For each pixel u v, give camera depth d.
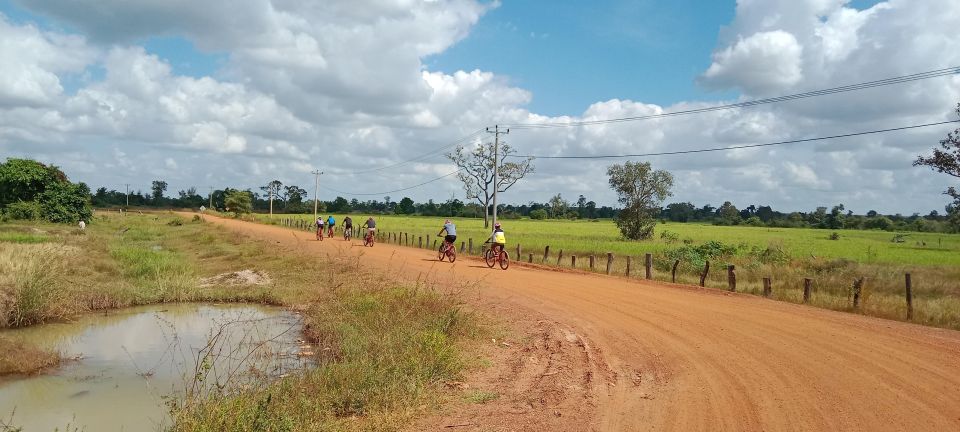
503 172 78.44
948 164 34.31
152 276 19.38
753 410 6.68
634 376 8.25
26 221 44.69
